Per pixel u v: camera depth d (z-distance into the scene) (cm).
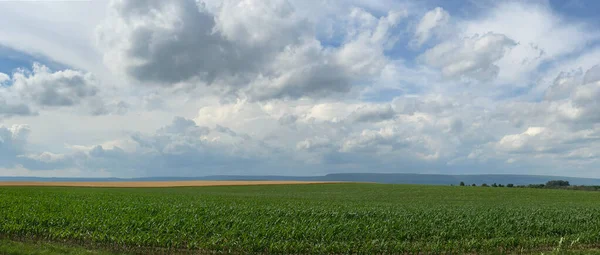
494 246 2067
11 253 1608
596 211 3512
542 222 2595
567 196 7244
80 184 11119
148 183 12631
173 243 1903
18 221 2206
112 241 1945
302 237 2092
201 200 4556
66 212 2555
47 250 1698
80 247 1844
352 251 1928
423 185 10450
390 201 5703
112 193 5759
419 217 2789
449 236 2230
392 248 1950
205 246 1866
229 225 2298
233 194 6819
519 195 7412
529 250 2017
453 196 7119
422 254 1941
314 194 7294
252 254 1848
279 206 3719
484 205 4847
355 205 4222
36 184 10450
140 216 2450
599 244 2173
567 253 1888
